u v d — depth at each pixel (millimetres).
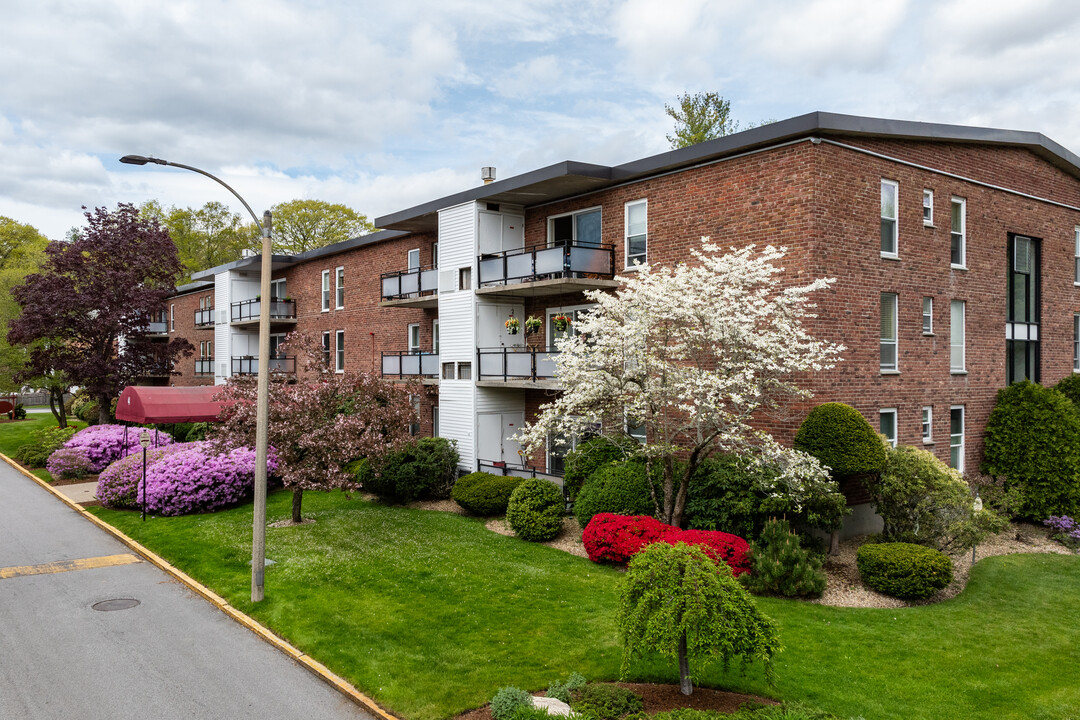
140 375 32438
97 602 11234
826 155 14242
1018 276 19406
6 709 7699
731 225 15406
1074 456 16125
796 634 9695
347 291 28922
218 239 58250
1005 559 14125
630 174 17312
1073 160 20375
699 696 7820
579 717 6828
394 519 16844
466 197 20312
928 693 8125
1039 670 8844
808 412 13891
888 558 11492
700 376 12484
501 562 13031
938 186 16891
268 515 17438
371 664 8656
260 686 8312
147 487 17156
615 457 15820
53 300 29016
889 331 15867
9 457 26812
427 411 23094
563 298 19469
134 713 7637
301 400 15477
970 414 17719
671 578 7566
